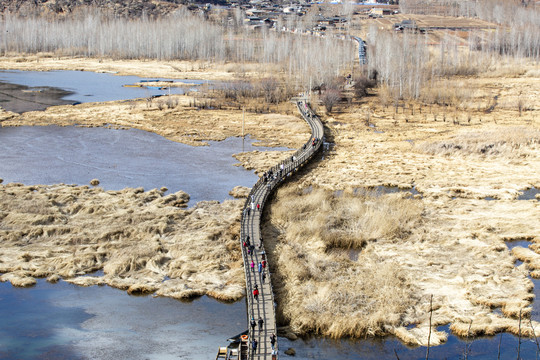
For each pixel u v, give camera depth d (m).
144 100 166.38
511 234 77.81
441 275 66.75
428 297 62.16
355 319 57.34
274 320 55.62
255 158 112.75
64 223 78.88
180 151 117.81
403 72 178.12
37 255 70.00
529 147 116.62
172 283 64.88
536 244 74.25
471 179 100.25
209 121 143.00
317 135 126.44
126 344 54.94
